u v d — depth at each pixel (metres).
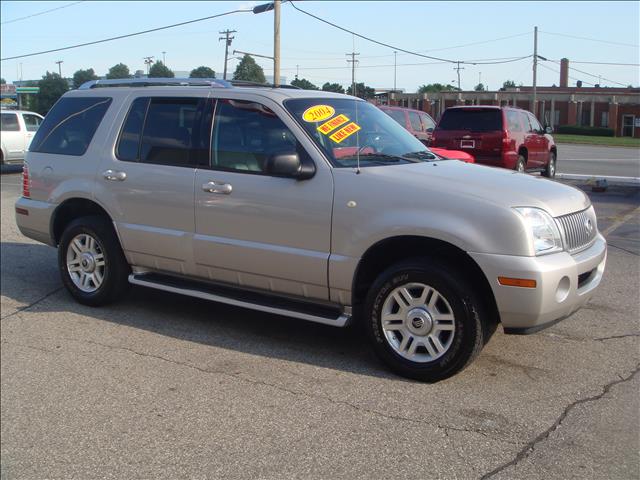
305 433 3.88
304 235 4.87
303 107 5.22
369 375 4.67
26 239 9.88
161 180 5.60
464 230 4.28
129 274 6.26
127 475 3.57
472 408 4.11
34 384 4.72
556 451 3.59
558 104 60.44
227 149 5.33
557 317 4.38
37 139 6.71
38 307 6.46
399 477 3.40
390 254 4.82
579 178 16.42
